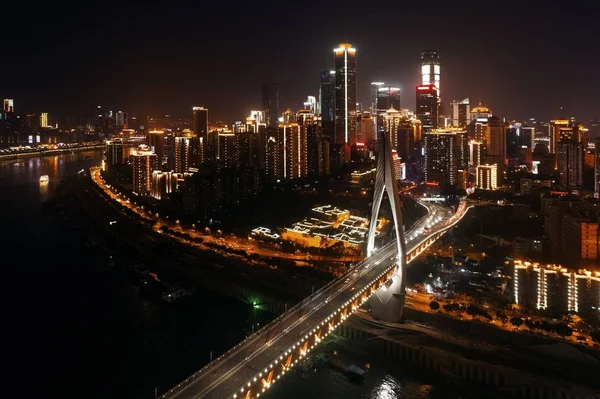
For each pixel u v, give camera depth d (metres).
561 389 176.12
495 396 182.88
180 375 186.38
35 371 189.38
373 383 188.88
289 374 192.38
